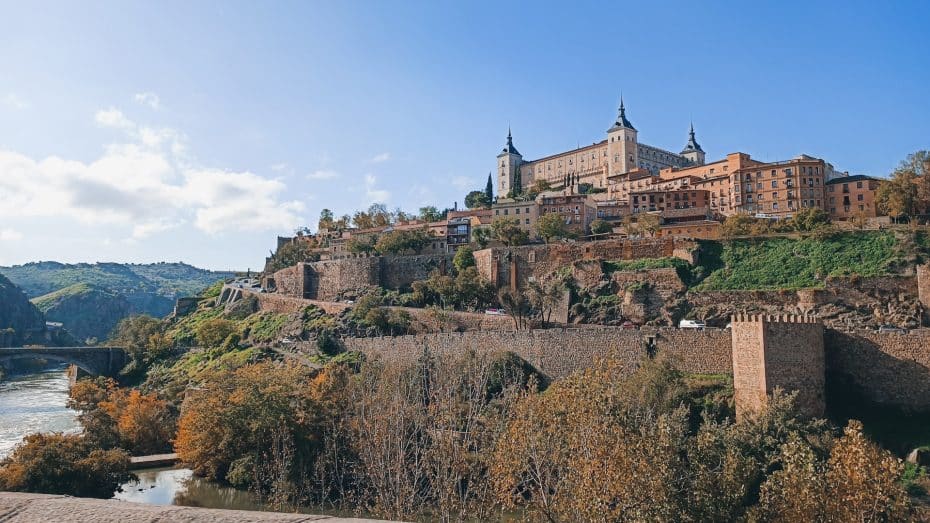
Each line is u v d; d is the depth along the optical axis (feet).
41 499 54.39
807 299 328.90
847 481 116.47
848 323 306.35
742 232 436.35
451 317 404.36
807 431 190.29
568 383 144.77
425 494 154.71
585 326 364.99
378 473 159.02
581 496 116.16
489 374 267.18
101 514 50.67
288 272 584.40
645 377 226.79
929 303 297.33
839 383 226.58
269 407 240.32
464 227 636.48
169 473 259.60
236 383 274.57
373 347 362.53
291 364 356.79
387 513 142.92
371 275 521.65
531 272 450.71
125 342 596.29
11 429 360.69
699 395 231.91
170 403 347.36
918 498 166.71
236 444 244.63
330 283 546.26
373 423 180.65
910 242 356.38
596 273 404.36
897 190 439.22
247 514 49.70
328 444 212.02
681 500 119.55
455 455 157.99
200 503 215.92
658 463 119.85
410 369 283.18
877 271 345.72
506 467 133.90
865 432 206.08
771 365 209.67
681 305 356.59
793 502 118.01
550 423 135.95
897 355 218.38
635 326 353.92
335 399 248.52
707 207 592.19
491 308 443.32
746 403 214.90
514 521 144.97
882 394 218.79
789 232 410.52
